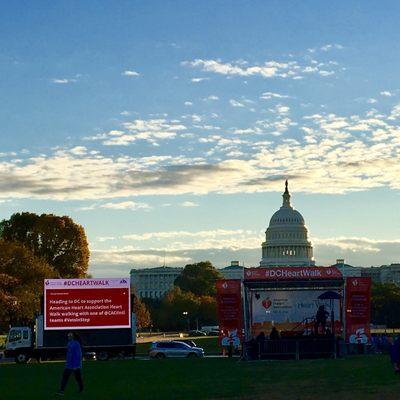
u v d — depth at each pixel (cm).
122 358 10575
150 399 4641
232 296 9262
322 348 8419
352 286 8994
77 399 4728
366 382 5172
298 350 8406
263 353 8438
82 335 10562
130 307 10662
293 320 9706
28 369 7881
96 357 10544
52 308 10575
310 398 4431
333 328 9012
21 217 17725
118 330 10600
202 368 7262
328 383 5250
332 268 9144
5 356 10550
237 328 9238
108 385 5641
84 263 17588
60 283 10631
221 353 11925
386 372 5897
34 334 11031
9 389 5478
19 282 13962
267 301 9700
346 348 9025
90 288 10650
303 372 6322
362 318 8994
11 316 13875
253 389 5056
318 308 9700
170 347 10806
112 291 10656
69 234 17462
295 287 9356
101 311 10619
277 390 4944
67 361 4984
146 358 10688
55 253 17425
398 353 4534
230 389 5100
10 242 15000
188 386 5409
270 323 9700
